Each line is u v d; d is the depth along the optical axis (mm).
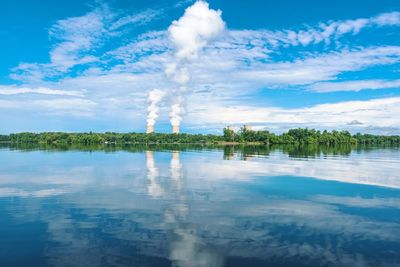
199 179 55000
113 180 53719
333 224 28953
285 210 33781
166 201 37750
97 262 20984
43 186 47906
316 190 45156
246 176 58938
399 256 22047
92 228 27516
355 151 157375
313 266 20609
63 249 23016
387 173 63812
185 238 25188
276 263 20969
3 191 43875
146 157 106625
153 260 21328
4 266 20500
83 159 96875
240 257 21875
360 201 38344
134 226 28062
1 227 27797
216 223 29031
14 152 134125
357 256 22047
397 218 30953
